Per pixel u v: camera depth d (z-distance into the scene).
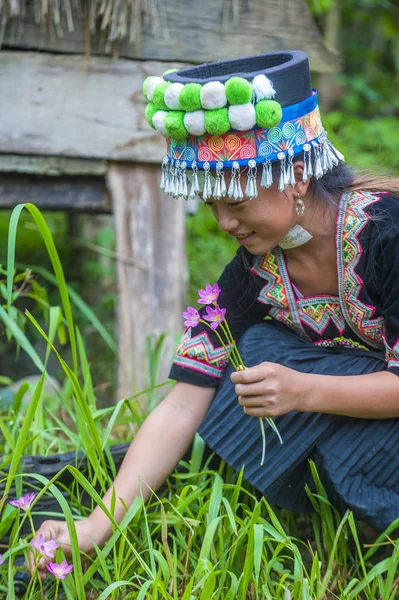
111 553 1.84
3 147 2.80
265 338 1.88
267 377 1.65
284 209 1.66
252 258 1.87
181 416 1.91
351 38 6.21
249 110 1.52
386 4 5.50
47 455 2.02
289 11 2.80
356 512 1.78
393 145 5.20
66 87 2.79
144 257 2.95
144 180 2.91
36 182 2.94
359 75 6.20
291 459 1.81
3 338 3.64
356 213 1.73
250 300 1.92
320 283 1.81
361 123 5.39
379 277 1.74
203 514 1.90
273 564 1.77
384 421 1.80
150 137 2.85
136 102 2.82
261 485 1.83
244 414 1.85
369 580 1.70
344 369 1.82
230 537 1.85
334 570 1.84
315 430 1.80
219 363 1.92
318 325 1.86
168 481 1.94
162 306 2.98
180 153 1.62
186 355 1.93
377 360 1.84
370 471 1.80
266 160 1.58
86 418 1.76
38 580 1.73
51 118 2.81
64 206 2.96
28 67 2.77
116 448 1.99
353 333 1.85
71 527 1.62
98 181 2.96
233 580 1.65
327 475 1.79
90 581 1.74
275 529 1.82
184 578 1.72
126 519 1.69
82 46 2.77
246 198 1.61
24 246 4.38
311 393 1.69
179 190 1.65
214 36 2.79
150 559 1.73
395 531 1.81
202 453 1.99
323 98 5.83
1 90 2.77
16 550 1.62
